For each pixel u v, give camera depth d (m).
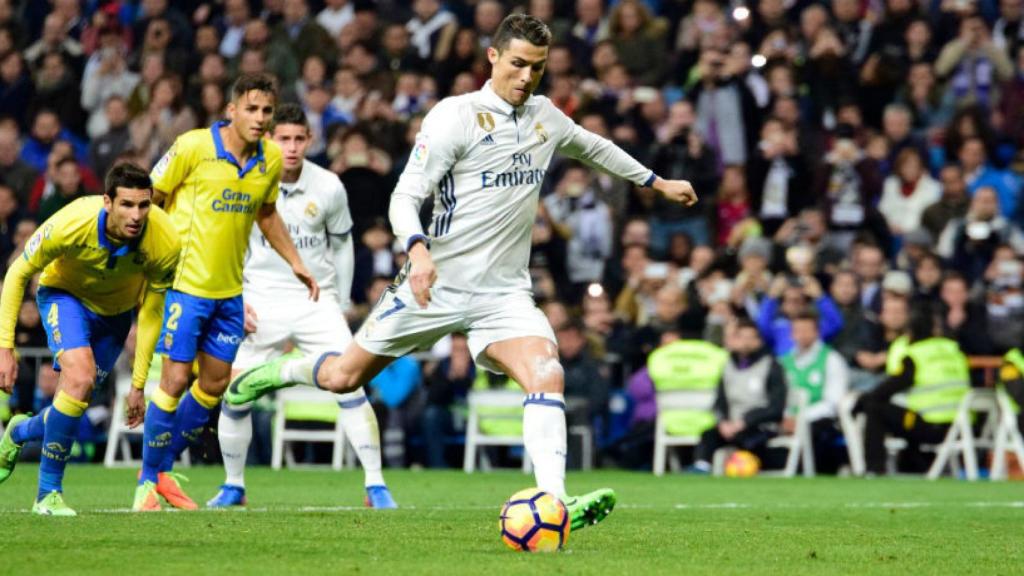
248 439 32.41
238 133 28.88
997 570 20.83
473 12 74.25
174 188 29.17
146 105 73.12
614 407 57.62
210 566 19.23
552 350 23.83
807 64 68.56
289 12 74.62
